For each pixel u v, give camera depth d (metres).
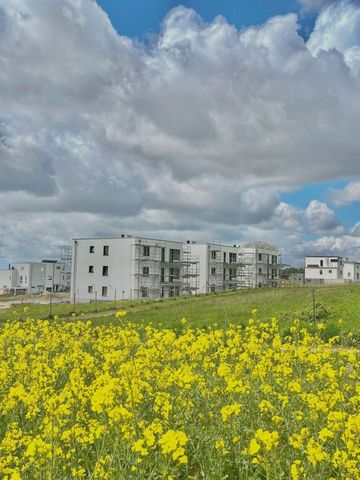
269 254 99.75
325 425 6.29
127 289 71.62
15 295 97.50
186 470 5.79
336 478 5.12
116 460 5.49
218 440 5.97
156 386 7.95
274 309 26.05
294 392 7.47
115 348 11.81
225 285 87.31
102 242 74.25
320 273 105.88
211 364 8.98
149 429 5.52
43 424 6.61
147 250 73.69
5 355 12.16
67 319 30.84
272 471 5.16
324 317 22.52
